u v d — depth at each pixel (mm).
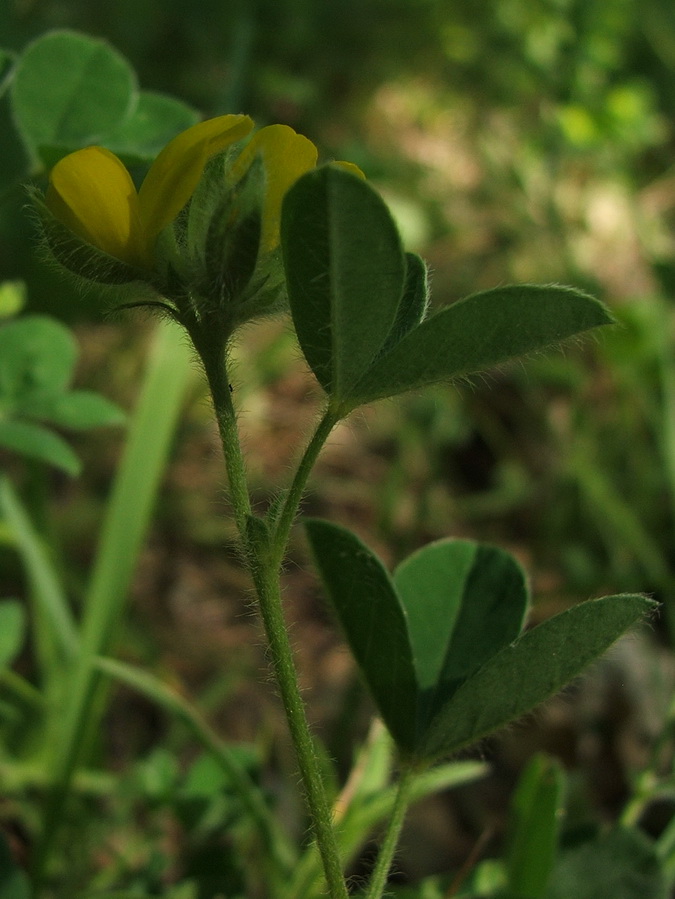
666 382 337
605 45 517
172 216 124
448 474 377
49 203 125
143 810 235
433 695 150
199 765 216
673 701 200
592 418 380
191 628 303
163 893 200
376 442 381
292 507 127
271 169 125
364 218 114
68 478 329
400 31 521
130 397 351
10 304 226
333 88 501
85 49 185
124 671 204
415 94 524
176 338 238
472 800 264
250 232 122
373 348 123
